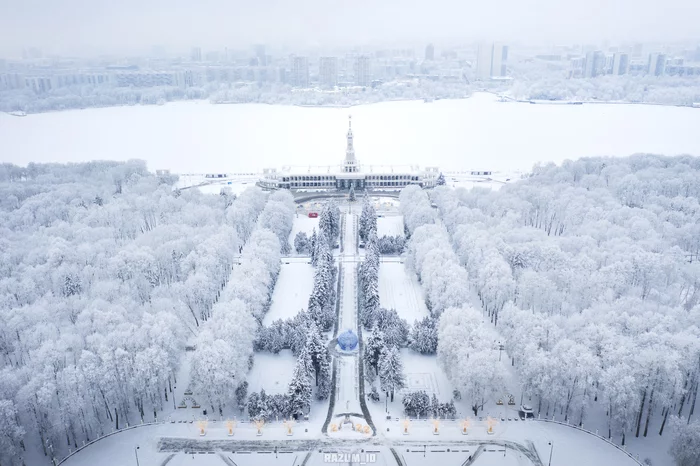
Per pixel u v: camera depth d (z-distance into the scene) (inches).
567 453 7485.2
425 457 7436.0
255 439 7829.7
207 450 7628.0
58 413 7549.2
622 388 7406.5
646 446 7632.9
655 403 7682.1
